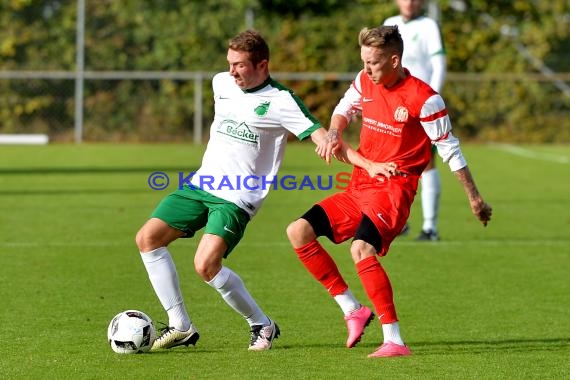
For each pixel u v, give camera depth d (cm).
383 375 1511
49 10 6962
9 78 6912
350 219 1681
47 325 1878
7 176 4816
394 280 2394
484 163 5806
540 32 7244
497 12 7212
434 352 1681
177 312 1678
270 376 1502
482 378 1497
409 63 2870
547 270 2534
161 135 7075
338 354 1662
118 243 2889
